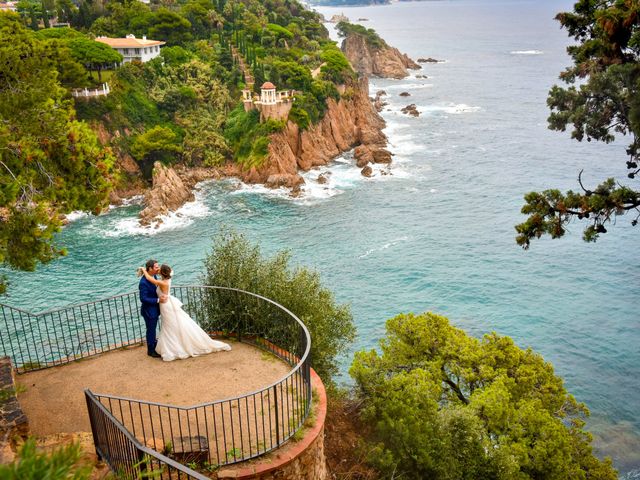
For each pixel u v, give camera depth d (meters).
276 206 89.00
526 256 71.31
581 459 24.66
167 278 15.07
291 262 68.94
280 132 104.81
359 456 18.66
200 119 109.06
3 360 13.50
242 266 18.31
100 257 69.69
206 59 126.25
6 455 10.08
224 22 150.00
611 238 76.44
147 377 14.34
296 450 11.87
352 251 72.44
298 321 14.59
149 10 139.38
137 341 16.36
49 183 16.80
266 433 12.29
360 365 22.36
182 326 15.15
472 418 20.47
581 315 58.16
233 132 107.69
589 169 106.69
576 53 17.39
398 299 61.09
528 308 59.56
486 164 110.31
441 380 24.91
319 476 13.12
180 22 130.88
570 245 74.38
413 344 26.12
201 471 11.03
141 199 92.06
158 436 11.98
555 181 100.12
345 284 63.91
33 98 15.72
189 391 13.73
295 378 14.06
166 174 91.12
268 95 104.88
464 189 96.62
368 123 130.25
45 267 66.38
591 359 51.19
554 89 17.02
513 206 88.62
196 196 93.50
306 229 79.62
